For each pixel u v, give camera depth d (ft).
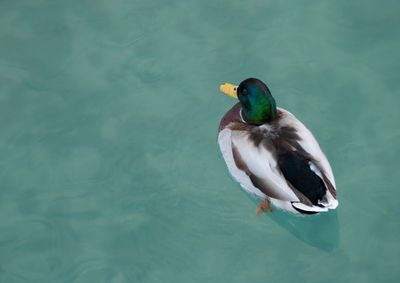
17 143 41.73
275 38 44.86
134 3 47.21
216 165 40.06
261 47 44.52
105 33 45.91
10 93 43.65
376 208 37.55
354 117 41.16
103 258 36.94
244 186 37.60
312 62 43.62
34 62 44.91
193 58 44.39
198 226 37.86
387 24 45.03
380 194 38.06
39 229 38.24
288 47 44.39
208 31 45.52
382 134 40.42
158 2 47.14
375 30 44.83
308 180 33.68
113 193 39.42
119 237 37.70
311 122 41.19
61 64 44.70
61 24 46.52
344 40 44.52
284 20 45.65
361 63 43.42
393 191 38.14
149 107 42.55
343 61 43.57
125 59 44.60
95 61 44.65
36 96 43.50
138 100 42.88
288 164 34.06
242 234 37.42
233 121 38.29
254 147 35.01
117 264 36.65
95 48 45.24
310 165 33.94
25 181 40.19
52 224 38.42
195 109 42.32
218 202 38.63
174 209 38.55
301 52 44.11
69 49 45.32
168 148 40.93
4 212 39.04
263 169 34.53
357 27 45.03
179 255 36.83
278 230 37.47
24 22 46.73
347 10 45.85
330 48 44.19
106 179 39.96
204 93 42.91
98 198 39.27
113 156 40.83
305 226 37.58
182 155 40.60
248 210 38.24
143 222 38.19
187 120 41.91
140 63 44.39
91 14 46.88
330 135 40.60
